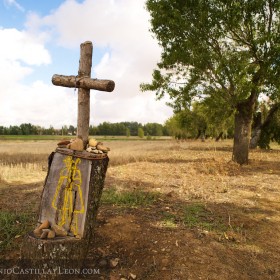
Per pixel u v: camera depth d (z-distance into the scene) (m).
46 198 4.10
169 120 51.91
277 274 4.05
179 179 9.72
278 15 12.42
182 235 4.84
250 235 5.12
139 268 4.01
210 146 29.61
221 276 3.85
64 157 4.06
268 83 12.78
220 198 7.33
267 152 20.67
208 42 13.18
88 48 4.06
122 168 11.94
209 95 13.88
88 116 4.16
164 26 13.53
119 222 5.19
